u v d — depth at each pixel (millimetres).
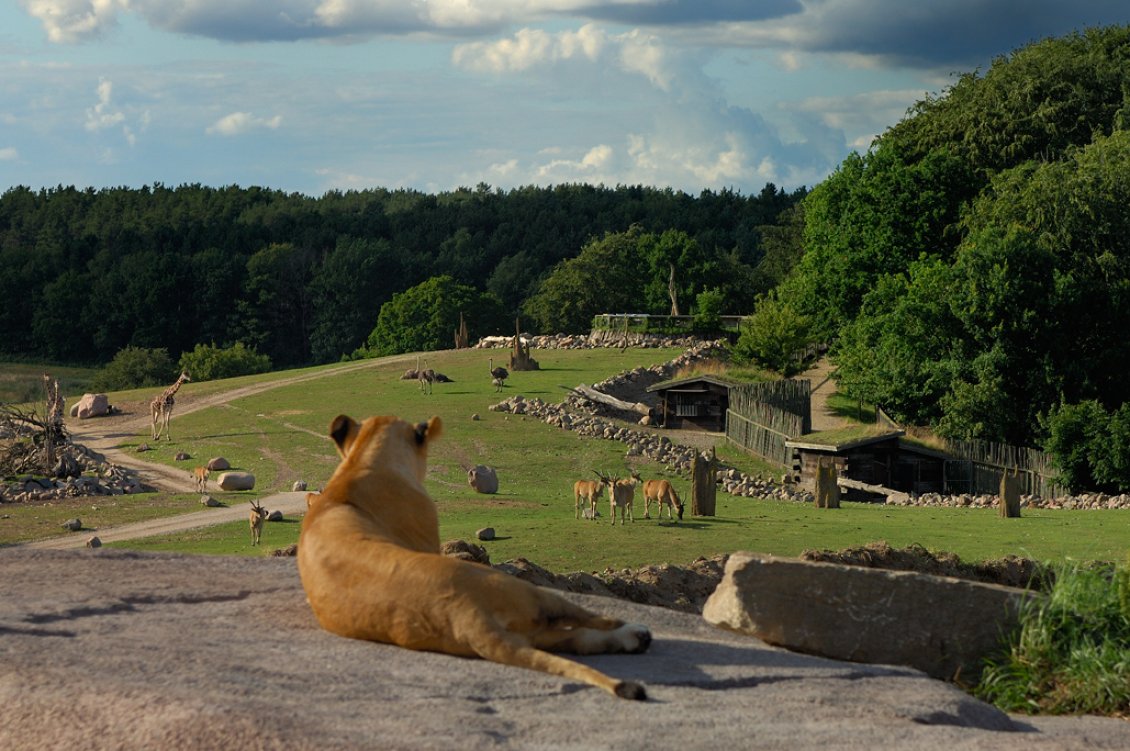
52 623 6230
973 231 66438
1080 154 67875
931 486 52250
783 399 61969
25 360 164250
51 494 44812
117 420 70625
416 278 176125
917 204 73500
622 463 53094
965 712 5582
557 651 5934
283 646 5883
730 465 54438
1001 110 77500
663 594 14727
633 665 5875
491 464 51906
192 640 5922
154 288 162625
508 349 90562
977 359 58875
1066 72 79250
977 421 57500
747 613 7609
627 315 95625
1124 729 5949
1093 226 62344
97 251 190625
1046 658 8031
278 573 8039
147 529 36906
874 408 67562
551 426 60844
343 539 6324
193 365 125312
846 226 77062
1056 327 59469
